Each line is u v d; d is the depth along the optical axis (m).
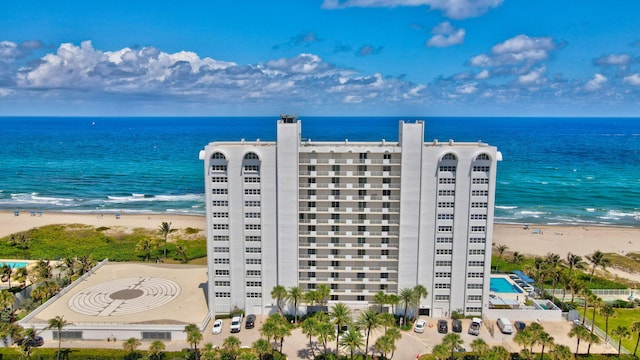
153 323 83.75
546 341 71.75
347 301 91.69
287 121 87.44
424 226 88.44
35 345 79.38
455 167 86.44
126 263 116.00
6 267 102.75
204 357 70.94
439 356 70.88
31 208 194.12
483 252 89.50
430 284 90.69
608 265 128.38
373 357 77.19
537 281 109.75
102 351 78.12
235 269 90.44
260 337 83.56
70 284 100.69
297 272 89.81
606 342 83.19
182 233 152.50
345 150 86.06
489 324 88.06
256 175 87.19
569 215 187.75
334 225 89.56
